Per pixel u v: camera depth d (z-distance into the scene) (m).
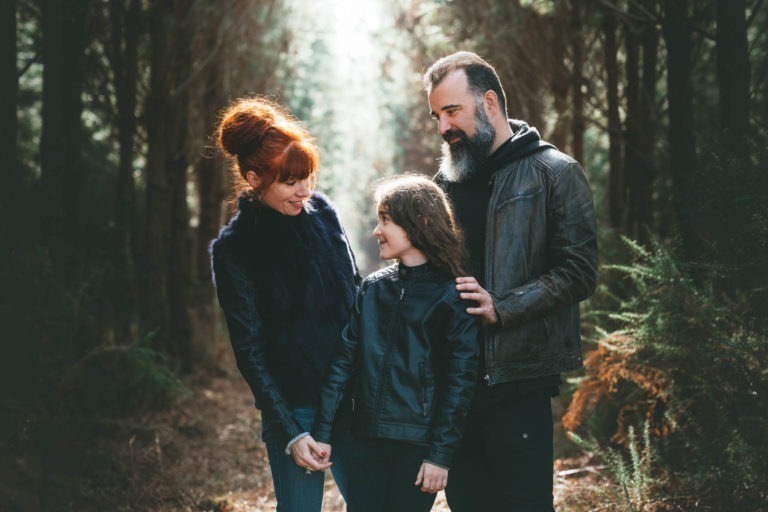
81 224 6.79
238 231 2.66
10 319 4.50
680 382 3.85
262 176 2.61
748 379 3.36
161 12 6.96
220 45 7.51
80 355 5.36
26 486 3.98
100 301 6.18
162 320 7.52
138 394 5.99
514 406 2.71
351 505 2.73
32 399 4.54
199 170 9.17
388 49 8.88
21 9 6.58
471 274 2.76
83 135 8.81
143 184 9.66
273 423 2.62
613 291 5.16
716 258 3.47
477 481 2.89
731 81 3.81
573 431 4.80
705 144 3.71
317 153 2.67
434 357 2.62
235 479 5.03
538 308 2.59
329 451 2.62
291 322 2.69
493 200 2.72
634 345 3.88
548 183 2.68
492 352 2.63
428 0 7.45
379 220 2.72
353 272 2.88
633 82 5.68
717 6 3.87
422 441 2.57
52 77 5.30
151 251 7.16
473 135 2.74
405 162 13.23
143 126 7.64
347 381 2.71
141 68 7.70
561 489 4.10
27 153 8.25
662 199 4.69
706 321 3.53
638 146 5.63
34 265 4.80
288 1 9.30
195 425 6.02
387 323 2.66
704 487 3.45
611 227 6.07
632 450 3.63
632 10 5.03
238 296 2.64
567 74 6.25
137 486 4.53
